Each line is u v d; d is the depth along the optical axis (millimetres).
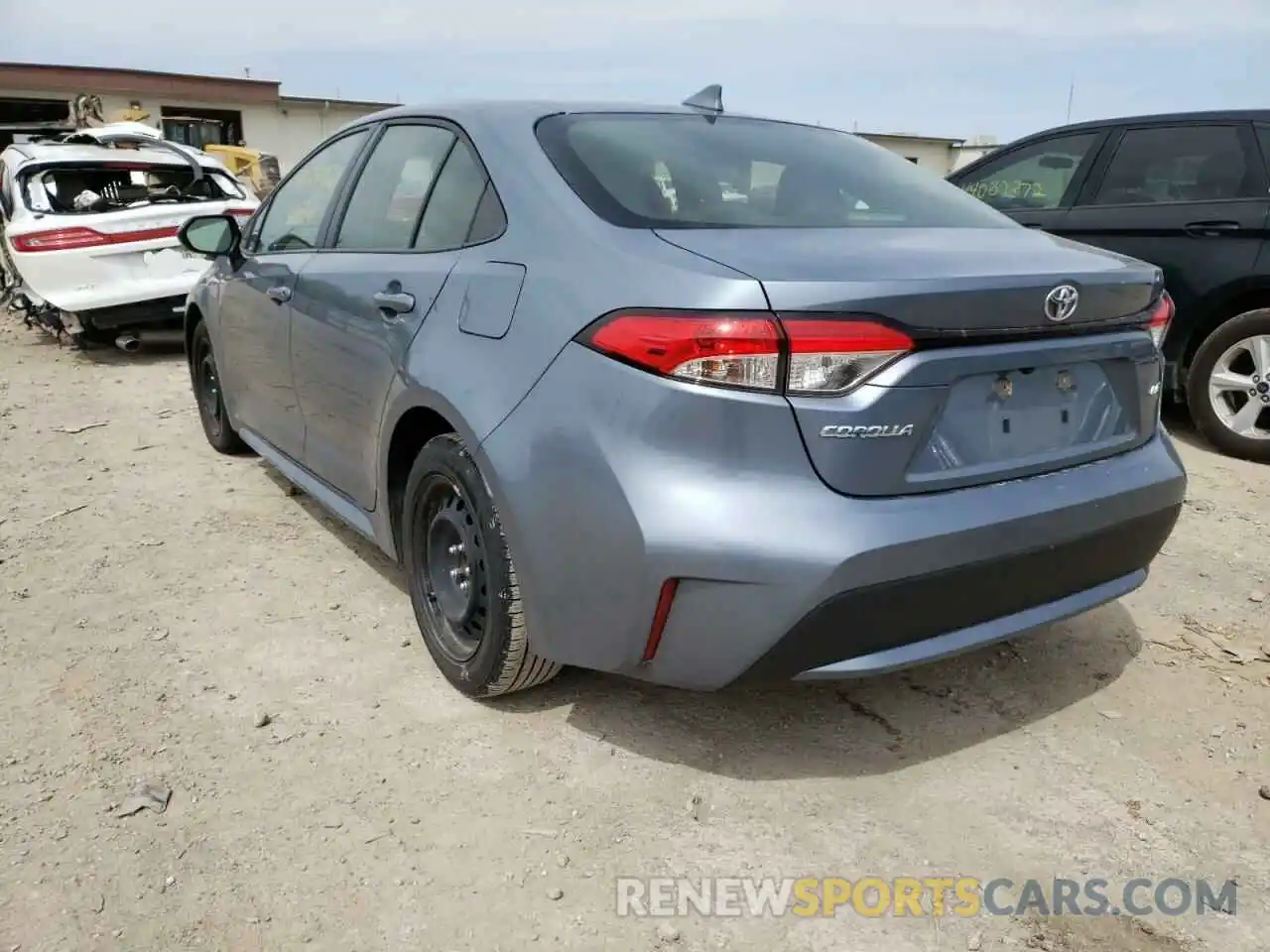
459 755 2709
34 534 4199
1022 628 2500
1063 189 6039
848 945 2119
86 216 7469
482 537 2664
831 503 2189
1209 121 5484
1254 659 3291
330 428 3561
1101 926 2180
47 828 2398
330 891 2229
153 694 2982
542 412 2432
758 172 2926
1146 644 3395
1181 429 5973
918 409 2223
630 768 2670
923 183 3250
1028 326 2355
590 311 2363
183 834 2391
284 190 4238
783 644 2223
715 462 2195
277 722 2852
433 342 2820
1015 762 2734
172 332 8711
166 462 5207
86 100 12414
